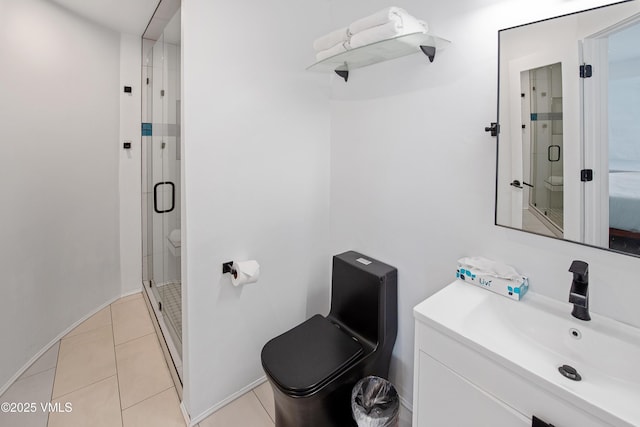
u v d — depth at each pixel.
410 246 1.53
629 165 0.89
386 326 1.55
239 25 1.48
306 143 1.83
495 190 1.19
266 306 1.78
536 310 1.04
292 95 1.73
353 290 1.65
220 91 1.46
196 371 1.54
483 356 0.86
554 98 1.02
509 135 1.13
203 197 1.46
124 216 2.69
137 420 1.57
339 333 1.58
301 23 1.71
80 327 2.31
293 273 1.88
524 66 1.07
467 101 1.25
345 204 1.88
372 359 1.49
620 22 0.88
